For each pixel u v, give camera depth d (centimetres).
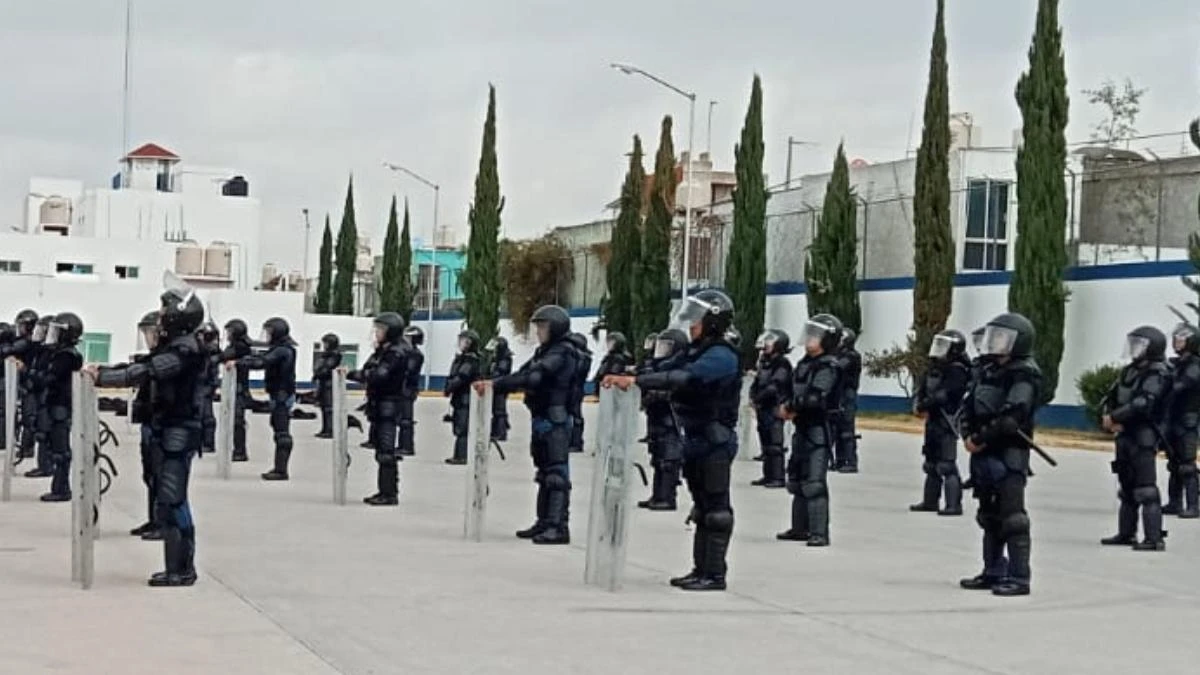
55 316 1788
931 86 4203
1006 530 1172
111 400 1692
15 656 819
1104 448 3325
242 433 2330
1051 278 3772
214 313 6131
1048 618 1067
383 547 1334
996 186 4675
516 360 6394
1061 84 3781
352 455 2564
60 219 8119
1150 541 1510
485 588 1109
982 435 1171
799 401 1457
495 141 5969
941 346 1808
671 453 1752
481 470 1402
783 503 1892
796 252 5181
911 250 4850
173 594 1040
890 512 1839
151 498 1345
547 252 6328
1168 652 948
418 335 2581
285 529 1453
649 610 1035
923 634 981
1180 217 4306
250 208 7806
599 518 1135
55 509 1567
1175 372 1844
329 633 909
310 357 6344
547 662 844
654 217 5166
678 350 1252
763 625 991
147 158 7962
